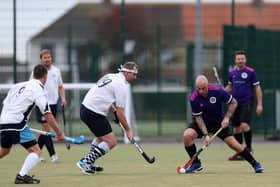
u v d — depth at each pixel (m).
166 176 31.20
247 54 53.47
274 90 54.31
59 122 54.50
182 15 106.31
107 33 84.44
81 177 30.92
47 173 32.72
